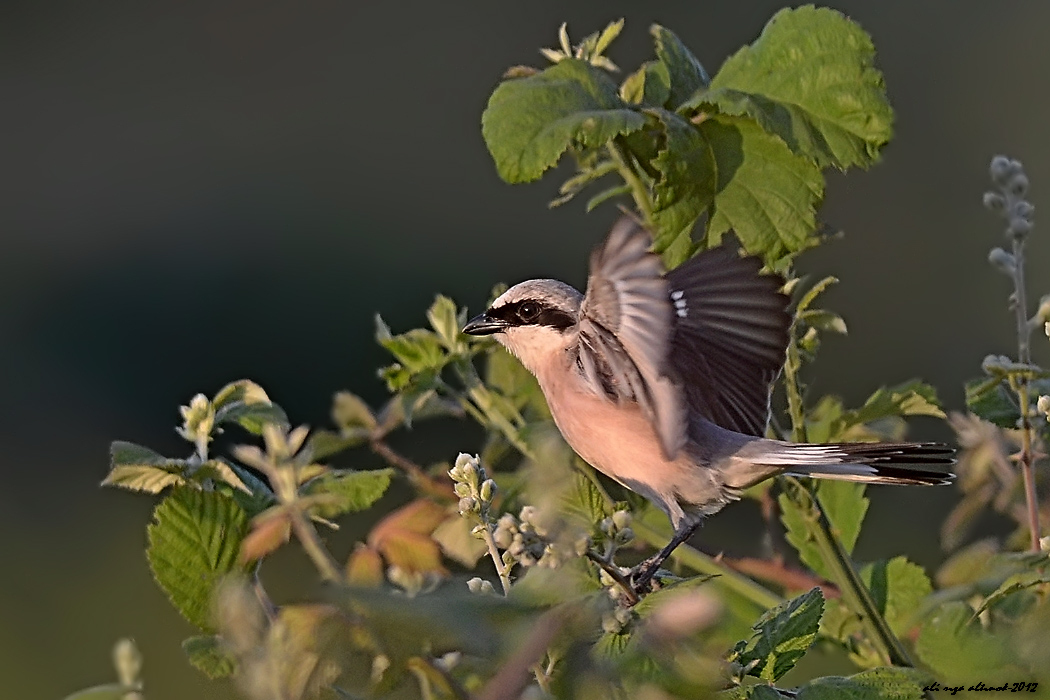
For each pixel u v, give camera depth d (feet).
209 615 21.39
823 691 21.21
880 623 27.50
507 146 27.12
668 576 27.20
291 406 78.02
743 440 28.19
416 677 17.63
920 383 30.17
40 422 73.92
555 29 89.30
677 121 27.99
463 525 25.12
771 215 28.30
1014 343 71.20
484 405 30.96
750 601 28.25
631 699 18.72
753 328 27.43
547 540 22.27
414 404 30.37
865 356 71.51
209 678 20.52
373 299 79.97
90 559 59.88
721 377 28.09
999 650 24.32
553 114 27.45
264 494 25.11
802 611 21.77
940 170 79.15
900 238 74.95
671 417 23.39
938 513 45.70
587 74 28.43
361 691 17.42
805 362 29.99
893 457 27.48
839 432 30.01
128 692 19.56
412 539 24.80
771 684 21.12
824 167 28.07
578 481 25.03
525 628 18.04
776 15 29.35
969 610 25.44
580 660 18.67
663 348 23.29
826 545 27.84
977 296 72.69
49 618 55.57
